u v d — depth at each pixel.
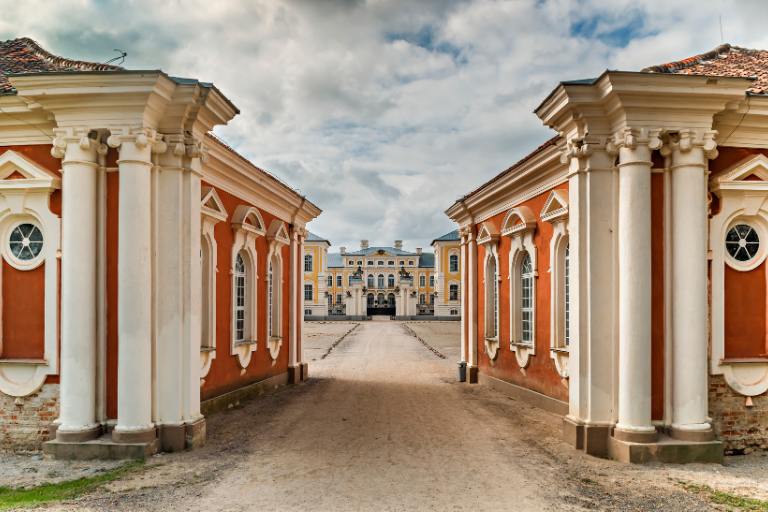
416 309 70.75
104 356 7.87
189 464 7.39
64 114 7.76
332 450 8.33
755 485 6.67
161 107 7.86
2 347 8.26
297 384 15.97
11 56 9.86
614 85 7.52
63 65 9.45
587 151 8.05
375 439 9.06
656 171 7.98
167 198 8.04
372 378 17.31
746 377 8.26
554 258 10.78
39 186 8.06
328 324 51.81
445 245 64.94
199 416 8.37
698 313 7.68
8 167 8.22
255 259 13.25
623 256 7.83
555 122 8.68
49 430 7.91
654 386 7.91
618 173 8.05
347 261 77.62
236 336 12.48
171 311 7.96
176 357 7.96
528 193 12.26
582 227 8.16
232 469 7.23
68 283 7.66
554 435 9.27
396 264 77.25
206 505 5.92
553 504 6.02
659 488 6.53
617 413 7.96
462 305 17.38
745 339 8.36
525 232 12.31
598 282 8.03
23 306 8.28
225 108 8.55
